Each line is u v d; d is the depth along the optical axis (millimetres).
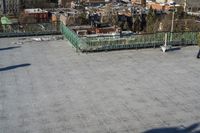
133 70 21188
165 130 14406
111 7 102500
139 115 15641
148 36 25641
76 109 16062
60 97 17266
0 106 16172
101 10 94875
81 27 34188
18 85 18609
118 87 18641
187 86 19031
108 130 14320
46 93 17688
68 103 16641
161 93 18047
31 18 74750
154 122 15055
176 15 64000
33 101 16750
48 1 119375
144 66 21922
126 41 25125
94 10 97250
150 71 21109
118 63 22344
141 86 18875
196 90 18547
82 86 18656
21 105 16328
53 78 19688
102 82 19250
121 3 122000
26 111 15758
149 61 22859
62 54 24016
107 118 15289
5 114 15438
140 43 25406
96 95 17594
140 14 80250
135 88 18594
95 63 22281
